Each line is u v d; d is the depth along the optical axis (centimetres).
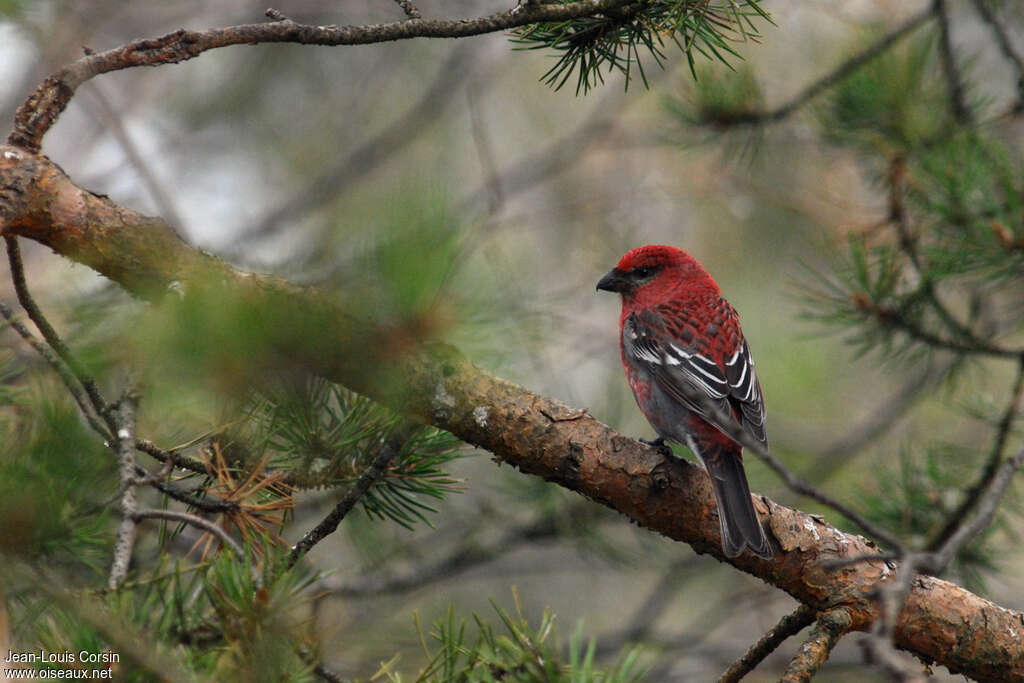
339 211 468
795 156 1355
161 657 442
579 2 642
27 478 499
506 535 1160
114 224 603
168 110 1819
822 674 1244
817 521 673
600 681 495
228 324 417
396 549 1096
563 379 1318
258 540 583
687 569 1302
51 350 567
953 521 898
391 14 1708
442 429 652
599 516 1141
